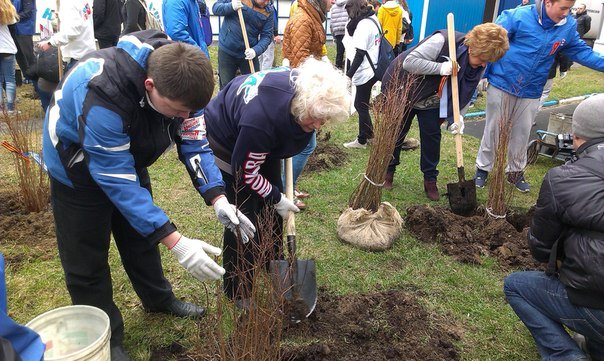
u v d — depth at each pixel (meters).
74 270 2.24
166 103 1.75
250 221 2.61
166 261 3.36
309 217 4.14
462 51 4.09
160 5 6.52
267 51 7.37
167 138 2.12
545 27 4.20
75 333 2.14
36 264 3.30
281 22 13.67
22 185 3.87
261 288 2.15
